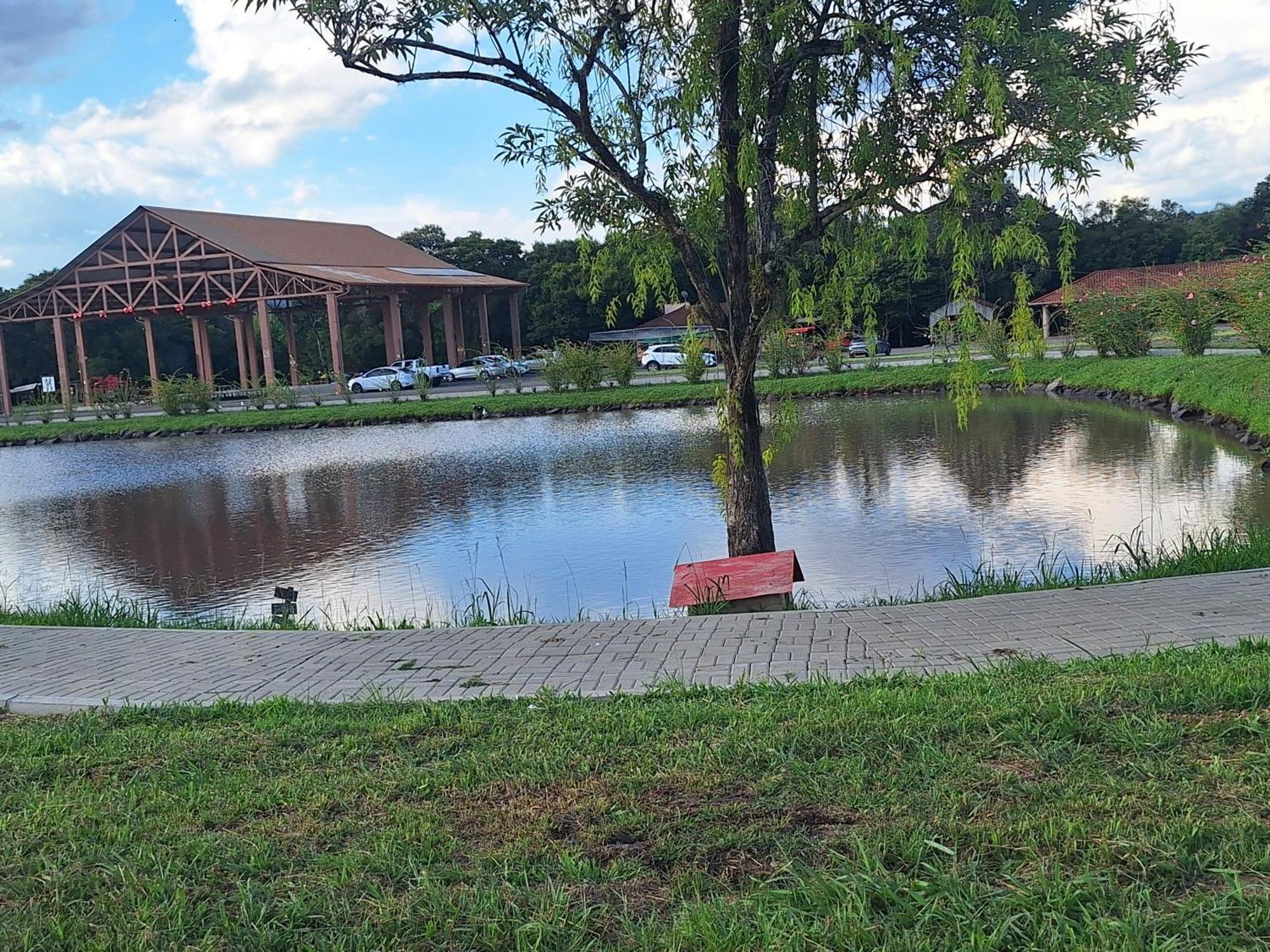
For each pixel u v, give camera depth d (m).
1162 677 4.71
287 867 3.52
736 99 8.59
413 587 11.42
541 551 12.84
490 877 3.32
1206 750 3.86
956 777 3.81
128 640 7.76
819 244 8.92
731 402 9.34
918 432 22.20
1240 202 67.75
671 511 14.95
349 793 4.15
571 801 3.90
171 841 3.79
